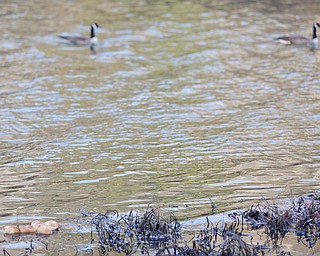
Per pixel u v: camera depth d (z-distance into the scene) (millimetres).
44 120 22188
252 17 36750
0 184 16781
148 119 22312
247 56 30078
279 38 31812
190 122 22031
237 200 15742
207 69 28234
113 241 13516
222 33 33656
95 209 15234
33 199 15844
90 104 23906
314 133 20859
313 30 32094
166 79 26953
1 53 30172
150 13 37688
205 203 15594
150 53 30625
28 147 19625
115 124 21781
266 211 14883
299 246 13438
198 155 18953
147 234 13836
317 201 15477
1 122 21891
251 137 20531
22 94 24859
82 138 20406
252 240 13641
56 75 27328
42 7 38969
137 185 16734
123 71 28000
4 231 14000
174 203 15578
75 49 31203
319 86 25938
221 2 40188
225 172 17625
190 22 35656
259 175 17391
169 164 18234
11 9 38156
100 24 35562
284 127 21469
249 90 25531
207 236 13656
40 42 32094
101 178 17219
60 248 13250
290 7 39094
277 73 27641
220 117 22531
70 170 17797
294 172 17594
